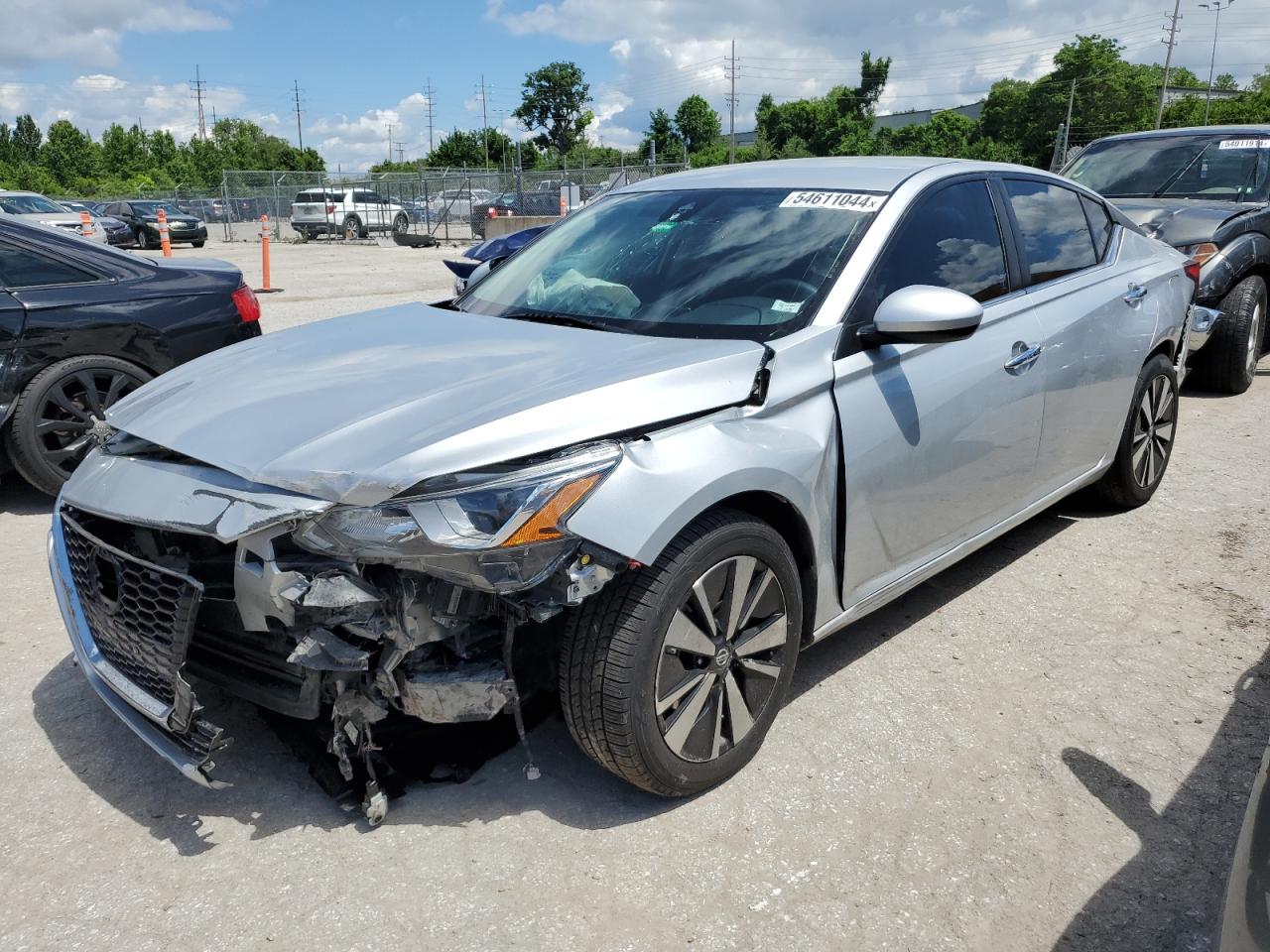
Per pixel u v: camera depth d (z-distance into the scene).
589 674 2.41
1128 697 3.22
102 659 2.70
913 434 3.08
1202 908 2.31
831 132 94.56
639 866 2.46
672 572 2.42
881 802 2.70
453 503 2.20
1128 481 4.62
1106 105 89.19
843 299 2.96
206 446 2.49
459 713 2.38
